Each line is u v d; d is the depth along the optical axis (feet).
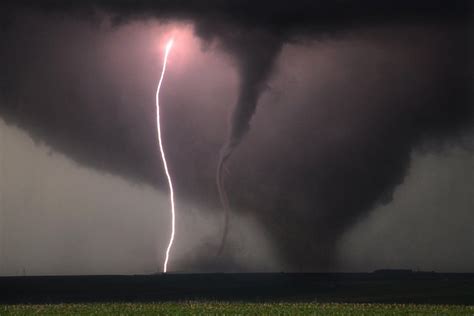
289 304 162.30
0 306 156.04
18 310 145.69
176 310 145.69
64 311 143.84
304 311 143.74
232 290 320.91
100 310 145.79
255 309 147.84
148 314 139.03
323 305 157.99
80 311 143.95
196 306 155.63
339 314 138.10
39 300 252.01
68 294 297.53
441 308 150.00
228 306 156.15
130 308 150.51
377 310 146.20
